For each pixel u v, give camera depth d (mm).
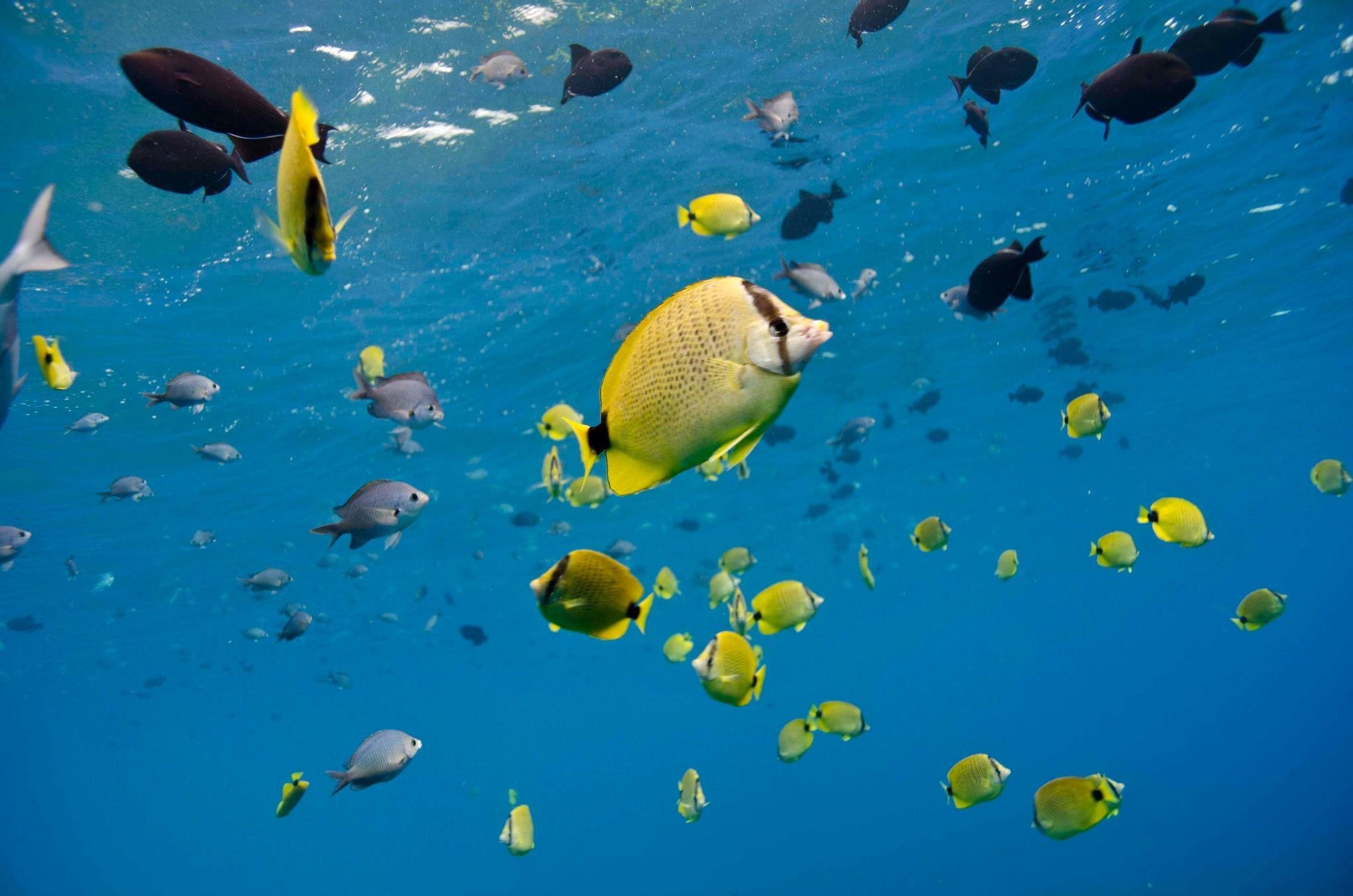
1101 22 11078
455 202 12922
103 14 8781
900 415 28062
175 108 2770
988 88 6793
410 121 11250
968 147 13789
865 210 15242
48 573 25906
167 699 51188
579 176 12930
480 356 18078
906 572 57688
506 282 15352
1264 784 33625
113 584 28172
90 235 11766
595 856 44906
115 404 16641
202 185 3609
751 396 1340
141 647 37938
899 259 17328
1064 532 61438
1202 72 5184
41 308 13297
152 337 14750
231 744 80500
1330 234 19703
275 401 18078
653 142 12539
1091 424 5977
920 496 41125
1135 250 18859
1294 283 22734
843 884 28625
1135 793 35844
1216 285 21938
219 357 15883
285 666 47156
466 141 11750
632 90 11414
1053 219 16750
